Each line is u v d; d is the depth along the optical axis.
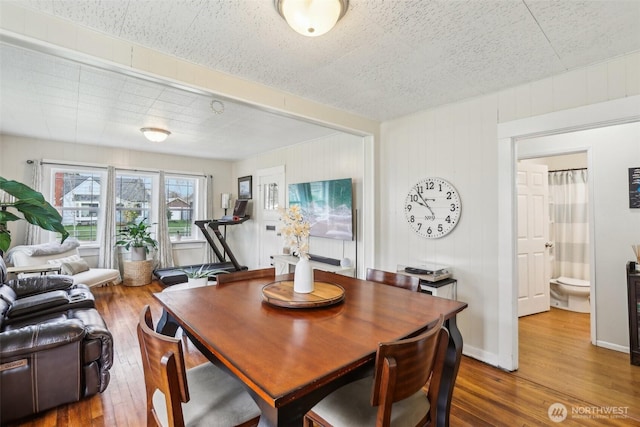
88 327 2.13
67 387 1.95
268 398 0.83
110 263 5.06
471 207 2.74
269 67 2.20
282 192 5.10
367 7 1.56
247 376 0.92
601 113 2.09
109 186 5.11
